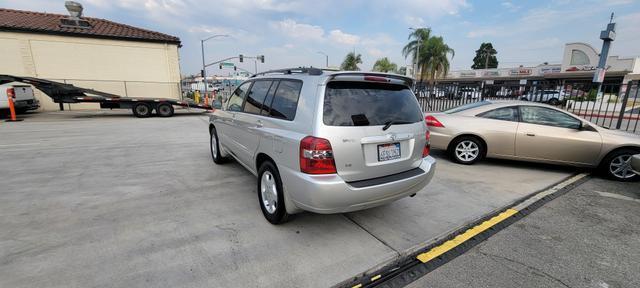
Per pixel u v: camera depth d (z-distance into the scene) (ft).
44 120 40.78
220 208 12.14
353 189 8.89
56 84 41.88
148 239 9.70
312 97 9.16
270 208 10.90
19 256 8.59
